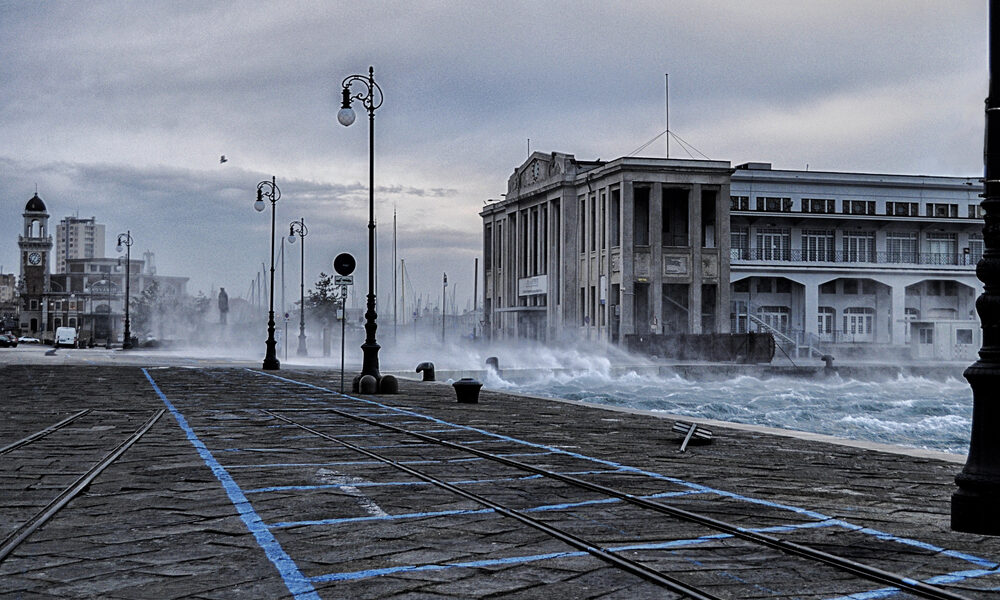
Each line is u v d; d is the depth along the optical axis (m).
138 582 5.76
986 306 7.64
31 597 5.42
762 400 36.19
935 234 79.44
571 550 6.68
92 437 14.01
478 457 11.99
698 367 48.12
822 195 78.00
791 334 75.62
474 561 6.33
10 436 13.99
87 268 152.75
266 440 13.77
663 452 12.75
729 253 69.69
